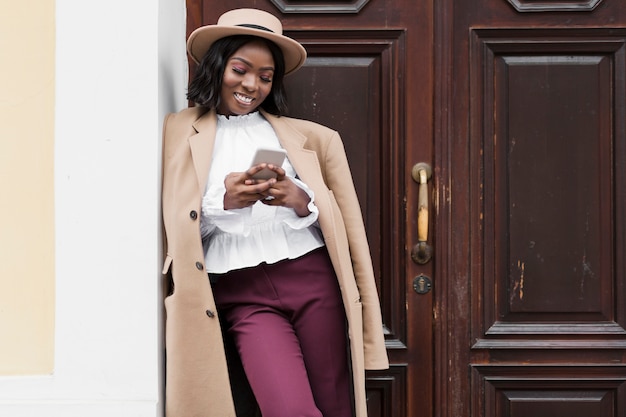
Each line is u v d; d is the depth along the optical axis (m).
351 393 2.34
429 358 2.71
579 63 2.71
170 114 2.39
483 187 2.71
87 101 2.29
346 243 2.32
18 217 2.32
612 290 2.71
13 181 2.32
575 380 2.71
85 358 2.29
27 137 2.32
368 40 2.71
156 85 2.28
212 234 2.28
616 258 2.70
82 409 2.26
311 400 2.14
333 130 2.50
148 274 2.28
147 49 2.28
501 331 2.71
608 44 2.70
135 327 2.28
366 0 2.71
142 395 2.28
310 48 2.71
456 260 2.71
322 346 2.27
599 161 2.71
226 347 2.42
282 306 2.24
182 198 2.21
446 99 2.70
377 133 2.72
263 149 2.02
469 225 2.71
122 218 2.28
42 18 2.32
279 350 2.17
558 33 2.70
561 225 2.71
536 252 2.71
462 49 2.71
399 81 2.71
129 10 2.28
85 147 2.29
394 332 2.72
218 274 2.31
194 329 2.21
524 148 2.71
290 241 2.25
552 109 2.71
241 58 2.26
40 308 2.33
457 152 2.71
